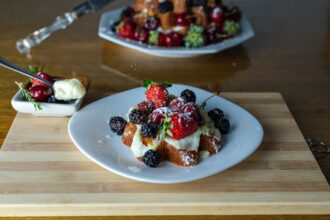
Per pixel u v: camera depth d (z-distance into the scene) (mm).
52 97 552
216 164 464
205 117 514
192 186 447
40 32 796
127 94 595
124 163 470
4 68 691
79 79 610
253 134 519
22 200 421
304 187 453
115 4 992
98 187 441
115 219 426
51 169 464
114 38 754
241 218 434
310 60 767
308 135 558
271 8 1008
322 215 441
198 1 773
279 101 617
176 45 745
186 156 464
